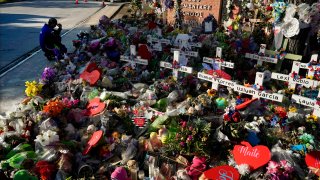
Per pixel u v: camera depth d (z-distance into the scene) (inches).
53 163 189.6
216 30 470.3
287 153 195.6
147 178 182.9
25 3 1325.0
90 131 215.5
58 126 218.1
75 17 905.5
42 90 282.5
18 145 201.3
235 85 264.5
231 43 392.5
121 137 213.5
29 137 210.4
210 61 331.0
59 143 196.7
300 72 347.6
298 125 234.5
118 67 356.5
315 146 211.3
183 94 291.4
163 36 448.8
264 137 216.2
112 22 540.7
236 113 216.7
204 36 422.6
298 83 276.7
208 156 193.6
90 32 497.4
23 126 214.1
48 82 296.4
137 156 202.1
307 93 272.4
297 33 353.7
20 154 188.4
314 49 399.2
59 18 873.5
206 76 285.7
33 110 235.0
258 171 181.6
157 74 340.2
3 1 1311.5
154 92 280.5
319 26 366.0
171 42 411.8
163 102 262.7
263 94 249.1
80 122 236.7
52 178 181.9
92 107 241.1
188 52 361.7
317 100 228.5
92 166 194.1
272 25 438.9
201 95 271.6
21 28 681.6
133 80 332.8
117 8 1172.5
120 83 319.0
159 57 386.3
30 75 374.9
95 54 398.0
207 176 173.5
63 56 406.3
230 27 477.1
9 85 343.0
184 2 569.9
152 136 210.5
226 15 539.5
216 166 186.9
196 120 216.4
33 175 177.0
